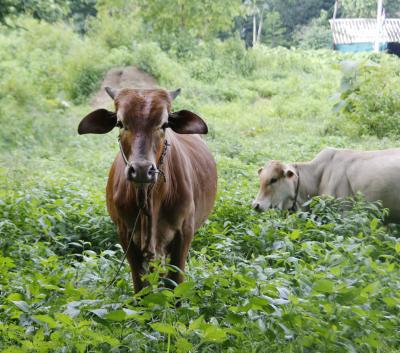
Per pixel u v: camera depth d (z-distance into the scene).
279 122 21.75
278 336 4.66
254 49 33.53
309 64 33.72
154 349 4.62
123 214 5.64
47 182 10.50
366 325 4.88
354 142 16.95
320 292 4.96
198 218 6.61
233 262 6.71
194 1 33.41
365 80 18.62
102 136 18.86
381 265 6.26
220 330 4.21
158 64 27.50
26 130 18.28
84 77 26.59
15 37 32.22
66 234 8.05
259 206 9.30
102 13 35.28
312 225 7.87
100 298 5.46
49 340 4.74
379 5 44.38
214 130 18.86
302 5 57.31
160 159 5.35
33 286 5.29
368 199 9.24
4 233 7.46
